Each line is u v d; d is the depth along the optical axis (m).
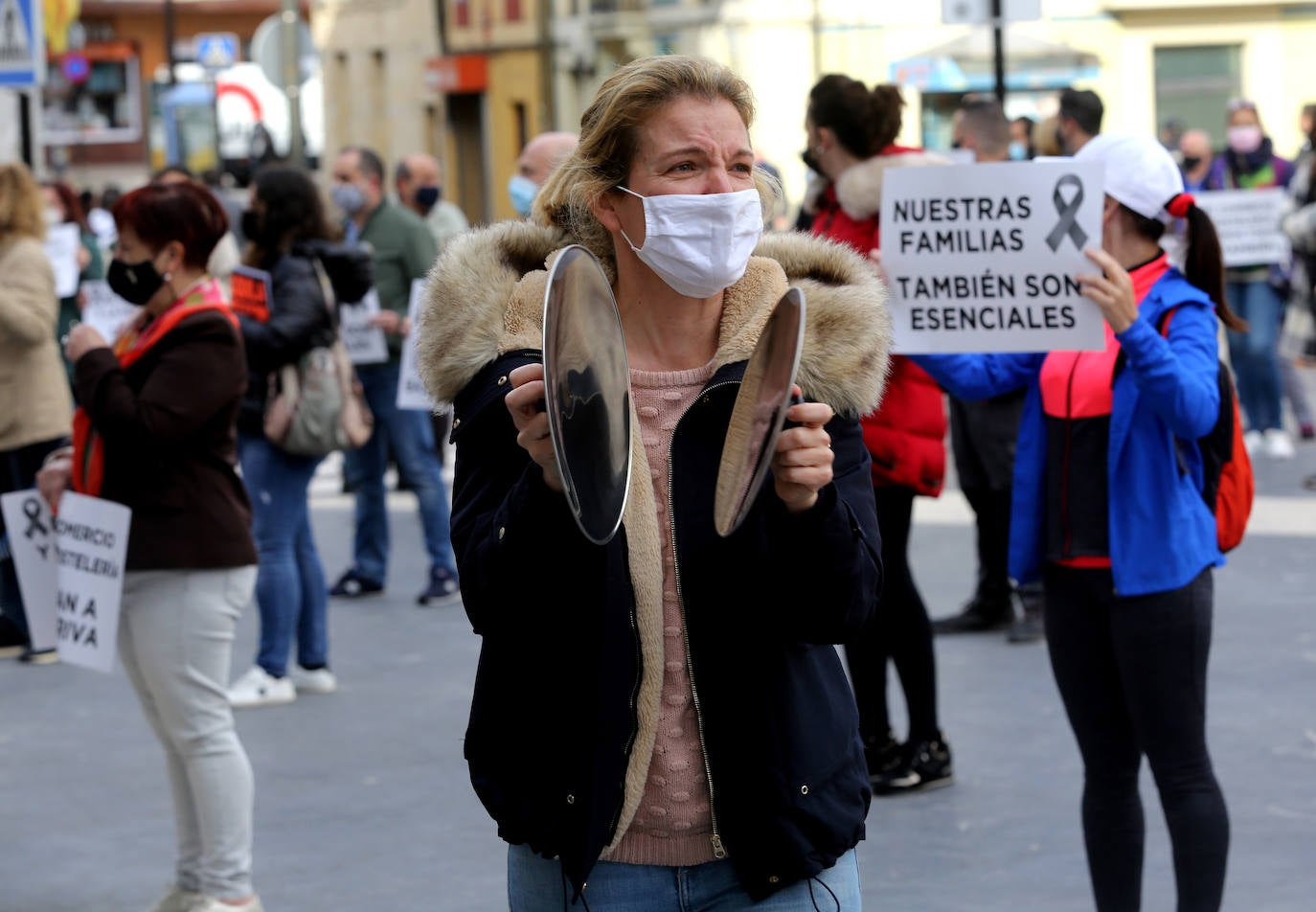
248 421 12.41
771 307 4.51
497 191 64.44
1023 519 7.23
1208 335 6.88
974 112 13.90
